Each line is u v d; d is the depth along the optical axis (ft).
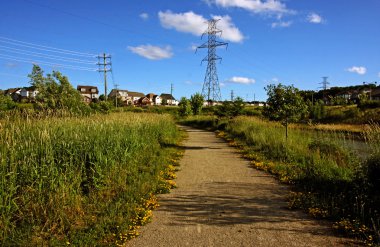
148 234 17.42
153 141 48.93
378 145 24.57
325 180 26.45
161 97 445.78
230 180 29.76
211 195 24.77
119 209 20.18
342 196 22.04
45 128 25.72
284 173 31.07
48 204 18.45
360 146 36.32
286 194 24.77
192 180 29.81
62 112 39.14
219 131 90.12
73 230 16.93
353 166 28.55
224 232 17.57
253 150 47.80
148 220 19.13
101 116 49.26
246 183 28.55
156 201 22.85
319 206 20.94
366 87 345.72
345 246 15.69
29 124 27.53
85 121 36.81
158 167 32.65
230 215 20.21
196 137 75.00
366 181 22.82
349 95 340.18
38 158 21.70
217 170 34.40
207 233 17.47
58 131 27.73
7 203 17.58
